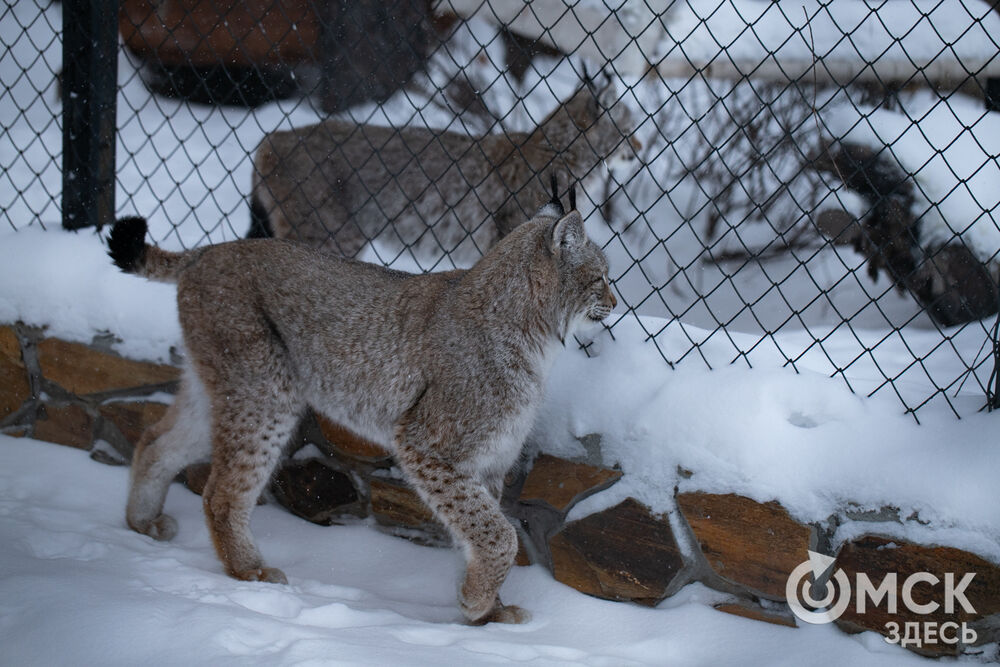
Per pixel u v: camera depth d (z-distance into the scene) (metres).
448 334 3.39
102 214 4.57
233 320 3.55
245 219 5.86
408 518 3.83
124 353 4.22
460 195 5.68
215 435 3.59
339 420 3.66
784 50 5.90
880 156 5.06
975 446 3.01
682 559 3.33
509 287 3.39
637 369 3.53
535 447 3.61
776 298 5.79
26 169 6.32
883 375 3.29
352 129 5.52
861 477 3.09
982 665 2.94
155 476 3.86
